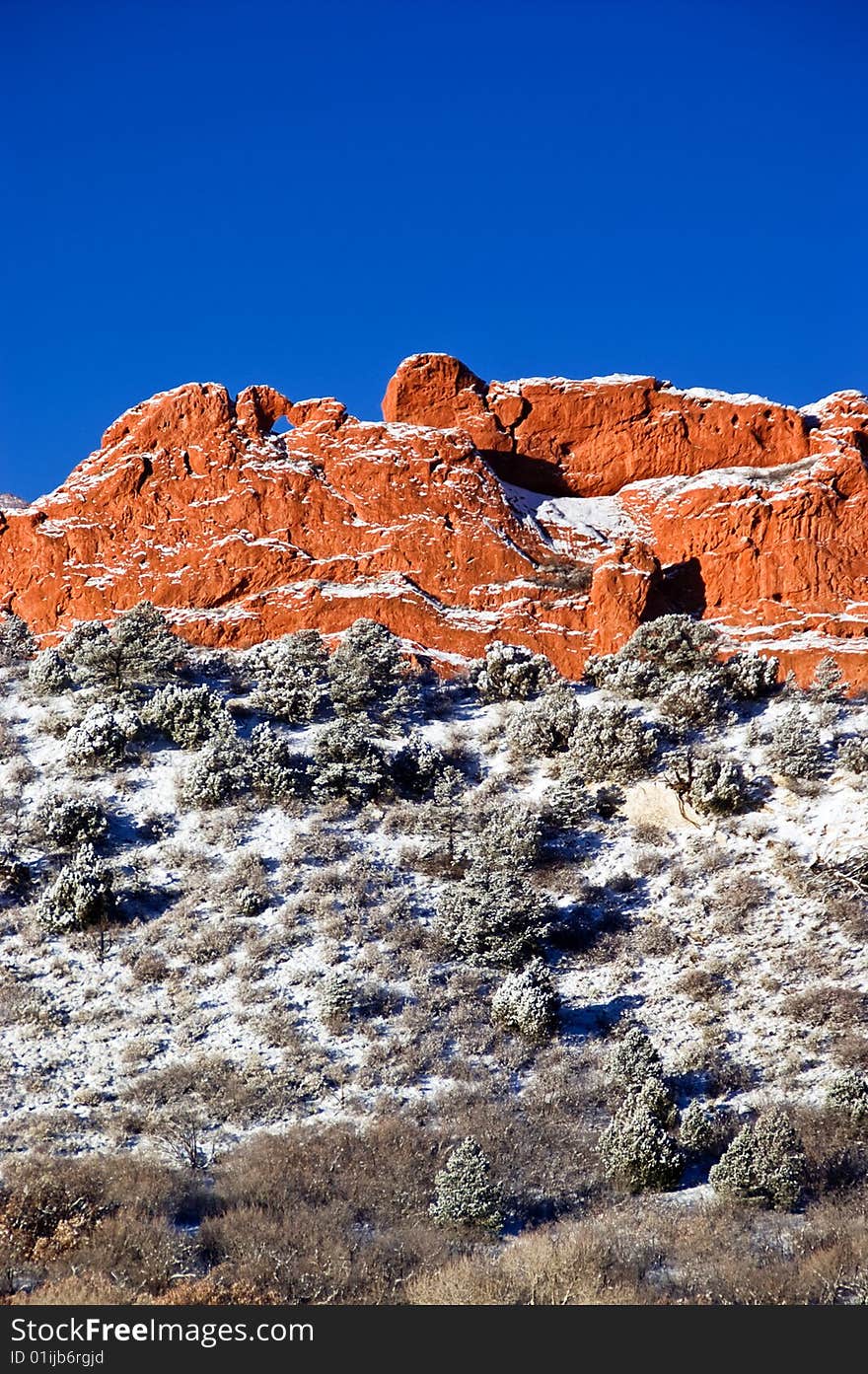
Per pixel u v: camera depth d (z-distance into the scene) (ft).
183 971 135.23
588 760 170.60
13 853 149.28
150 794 164.96
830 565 219.00
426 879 153.07
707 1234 91.71
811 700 187.21
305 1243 87.35
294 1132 109.40
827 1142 109.29
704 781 164.96
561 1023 132.16
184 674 195.00
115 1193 95.30
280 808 163.53
